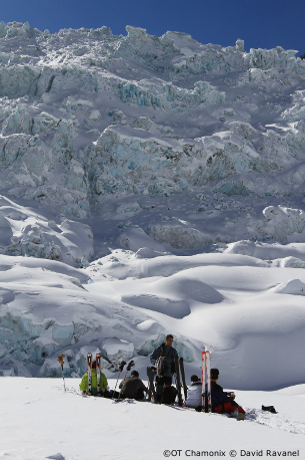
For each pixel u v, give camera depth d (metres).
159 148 46.50
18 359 16.86
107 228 40.38
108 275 30.44
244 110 57.69
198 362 18.16
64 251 32.41
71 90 51.25
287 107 58.38
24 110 44.09
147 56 66.94
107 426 4.22
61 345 17.14
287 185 47.66
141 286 26.28
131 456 3.04
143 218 41.72
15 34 72.06
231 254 33.62
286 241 39.88
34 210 37.69
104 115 50.34
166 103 54.81
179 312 22.83
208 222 41.31
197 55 66.50
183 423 4.64
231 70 67.56
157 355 7.20
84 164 45.34
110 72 58.16
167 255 34.66
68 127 45.25
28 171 40.91
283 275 29.30
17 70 51.16
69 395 6.79
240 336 19.55
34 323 16.89
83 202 42.16
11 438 3.45
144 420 4.69
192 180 47.66
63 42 70.62
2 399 6.17
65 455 2.95
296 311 21.45
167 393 6.98
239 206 43.84
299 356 18.64
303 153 52.28
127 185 45.38
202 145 48.06
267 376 17.78
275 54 68.69
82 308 17.97
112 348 16.91
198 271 29.11
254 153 49.31
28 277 22.16
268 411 8.24
